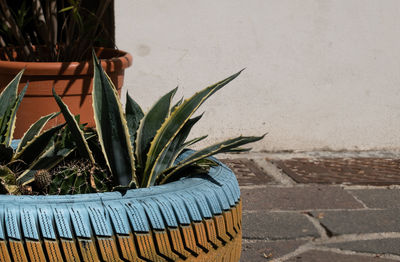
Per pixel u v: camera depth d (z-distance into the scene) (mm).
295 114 3801
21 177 1507
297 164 3580
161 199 1284
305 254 2346
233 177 1550
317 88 3799
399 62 3898
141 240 1223
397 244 2486
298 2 3645
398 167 3645
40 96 2525
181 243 1279
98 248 1184
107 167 1522
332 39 3750
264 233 2510
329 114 3859
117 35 3383
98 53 3055
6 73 2502
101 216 1197
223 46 3580
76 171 1388
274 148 3820
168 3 3434
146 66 3475
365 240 2510
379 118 3951
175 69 3527
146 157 1528
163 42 3473
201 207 1338
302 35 3695
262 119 3752
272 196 2986
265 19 3615
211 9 3510
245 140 1454
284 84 3736
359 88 3871
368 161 3752
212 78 3602
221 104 3662
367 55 3836
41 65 2457
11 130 1606
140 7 3391
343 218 2730
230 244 1419
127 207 1228
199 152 1521
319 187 3170
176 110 1456
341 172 3471
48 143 1564
